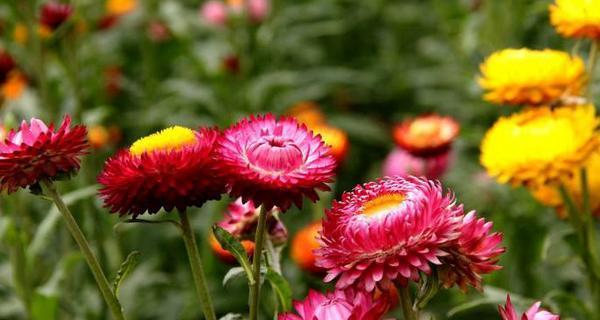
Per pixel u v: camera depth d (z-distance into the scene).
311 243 3.67
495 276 4.12
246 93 6.29
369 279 1.92
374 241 1.91
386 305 1.90
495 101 3.39
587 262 3.21
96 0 6.22
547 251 3.55
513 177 3.13
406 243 1.92
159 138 2.17
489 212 4.73
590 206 3.52
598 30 3.19
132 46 6.99
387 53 7.52
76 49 5.59
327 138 4.14
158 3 6.73
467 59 5.80
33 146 2.12
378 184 2.09
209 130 2.18
